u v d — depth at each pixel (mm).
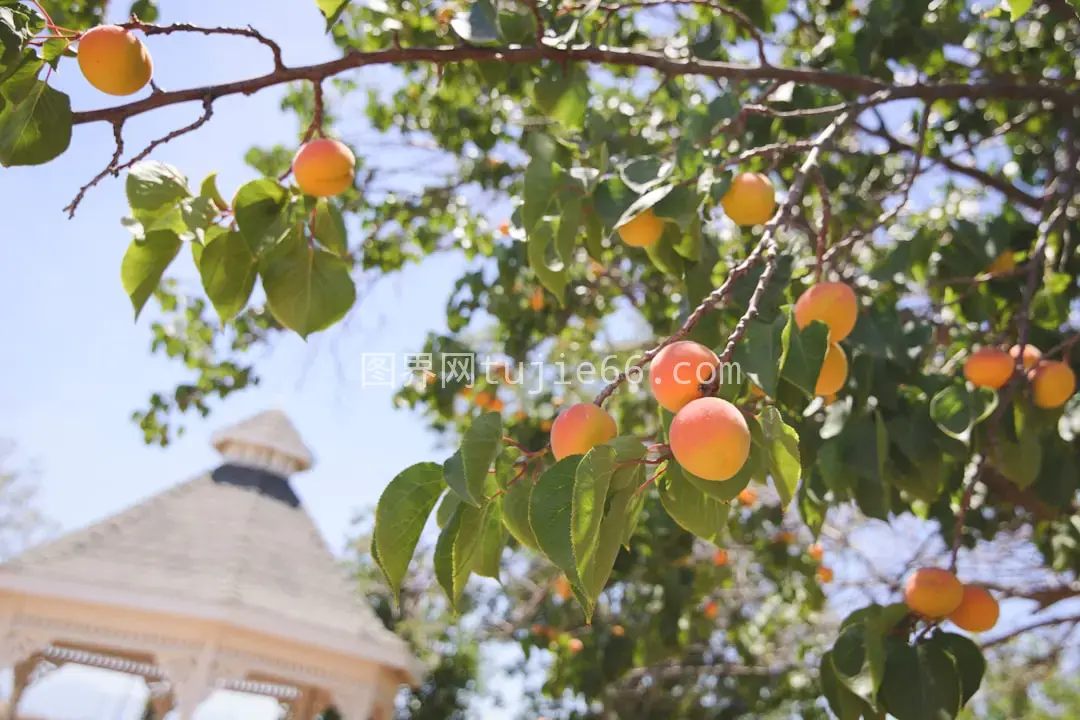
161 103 2018
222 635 7316
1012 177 5105
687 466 1308
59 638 7180
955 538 2195
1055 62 4715
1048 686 14086
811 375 1597
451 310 5031
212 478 9453
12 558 7336
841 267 3008
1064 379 2443
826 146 2402
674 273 2334
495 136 5379
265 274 2188
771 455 1486
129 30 1918
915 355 2576
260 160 5801
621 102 5027
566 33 2797
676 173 2131
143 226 2148
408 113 5777
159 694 9750
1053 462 2873
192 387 5680
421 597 11164
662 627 4676
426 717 11750
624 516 1427
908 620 2039
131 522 8344
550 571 7438
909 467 2557
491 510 1728
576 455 1449
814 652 6727
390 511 1630
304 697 9117
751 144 3619
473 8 2643
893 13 3521
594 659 5246
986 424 2590
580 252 5074
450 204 5754
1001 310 3150
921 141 2766
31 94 1881
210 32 2016
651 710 8195
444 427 6348
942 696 1928
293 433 10047
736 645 6980
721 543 1627
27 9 1864
